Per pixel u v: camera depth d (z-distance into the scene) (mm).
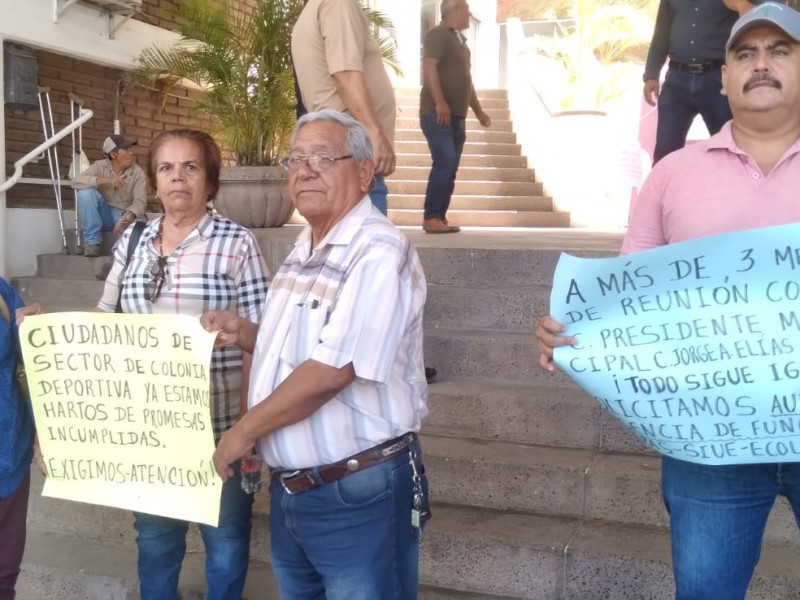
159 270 2439
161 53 7406
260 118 6855
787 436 1772
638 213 2023
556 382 3676
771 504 1883
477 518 3061
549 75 11719
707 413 1821
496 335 3912
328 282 1897
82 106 7098
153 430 2211
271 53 6859
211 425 2172
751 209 1811
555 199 9672
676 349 1821
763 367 1770
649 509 2969
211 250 2445
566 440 3377
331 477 1928
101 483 2275
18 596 3193
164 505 2232
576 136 9695
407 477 1979
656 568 2650
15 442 2312
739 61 1795
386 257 1878
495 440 3475
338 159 1942
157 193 2469
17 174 6312
